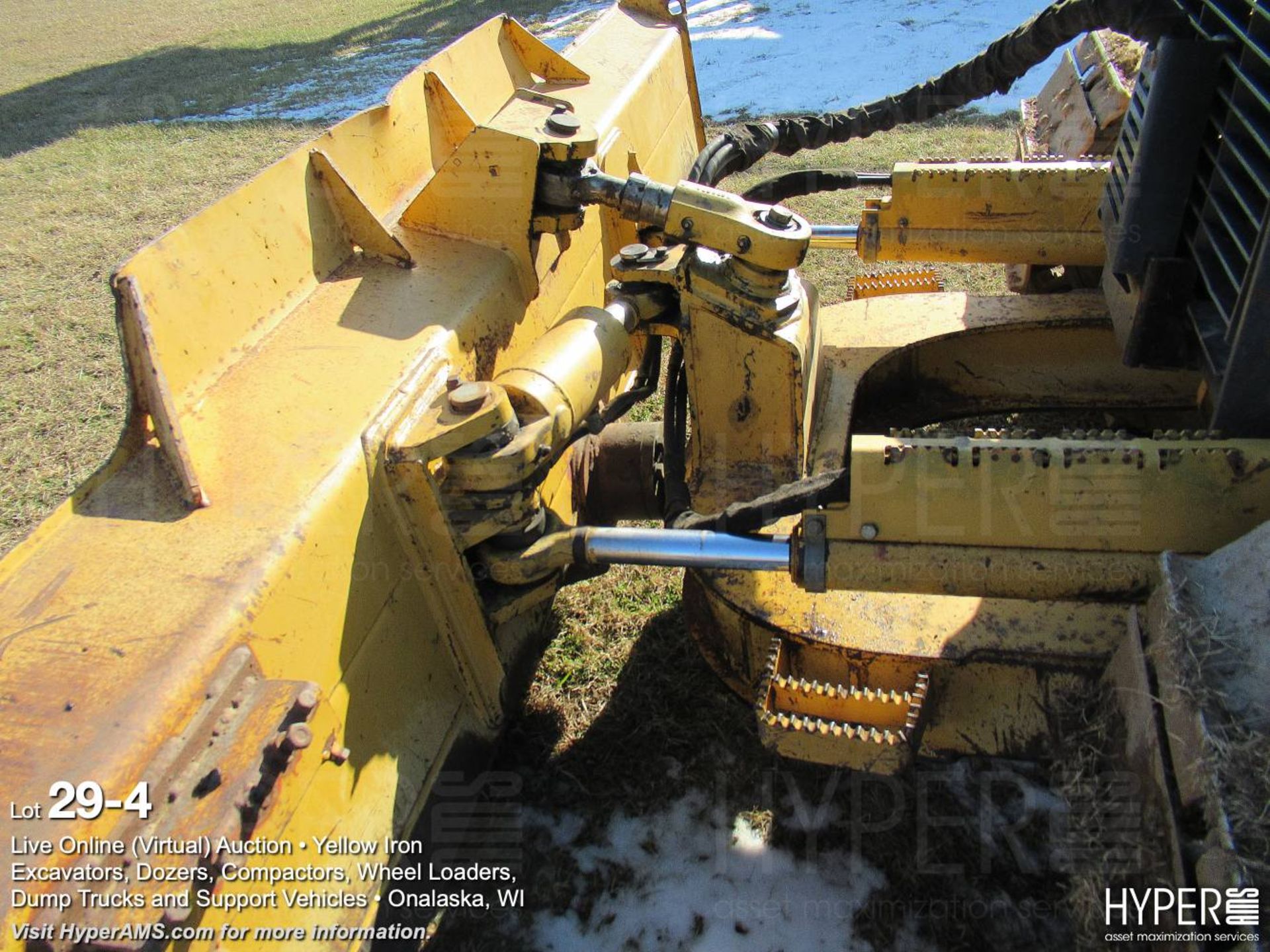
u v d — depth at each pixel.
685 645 2.84
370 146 2.40
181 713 1.35
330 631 1.66
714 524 2.00
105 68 12.16
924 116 2.96
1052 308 3.02
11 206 7.16
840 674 2.15
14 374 4.74
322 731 1.63
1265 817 1.32
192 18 14.95
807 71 7.89
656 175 3.32
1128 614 1.83
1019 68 2.71
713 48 8.77
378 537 1.79
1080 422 3.15
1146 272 2.01
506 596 2.10
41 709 1.34
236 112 9.26
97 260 6.05
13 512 3.71
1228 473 1.73
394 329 2.04
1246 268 1.67
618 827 2.38
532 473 1.90
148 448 1.73
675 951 2.12
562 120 2.30
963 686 2.07
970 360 3.04
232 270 1.93
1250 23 1.67
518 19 10.80
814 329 2.51
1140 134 1.92
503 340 2.29
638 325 2.37
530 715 2.65
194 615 1.45
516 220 2.32
